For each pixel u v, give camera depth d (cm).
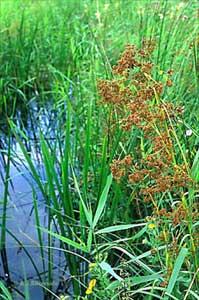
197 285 227
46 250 354
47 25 688
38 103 601
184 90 360
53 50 647
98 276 247
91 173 370
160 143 227
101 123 399
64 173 308
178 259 211
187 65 362
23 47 642
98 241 320
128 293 249
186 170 226
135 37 468
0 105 558
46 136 508
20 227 379
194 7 466
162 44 415
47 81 632
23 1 761
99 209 259
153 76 344
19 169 459
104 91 290
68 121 303
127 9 551
